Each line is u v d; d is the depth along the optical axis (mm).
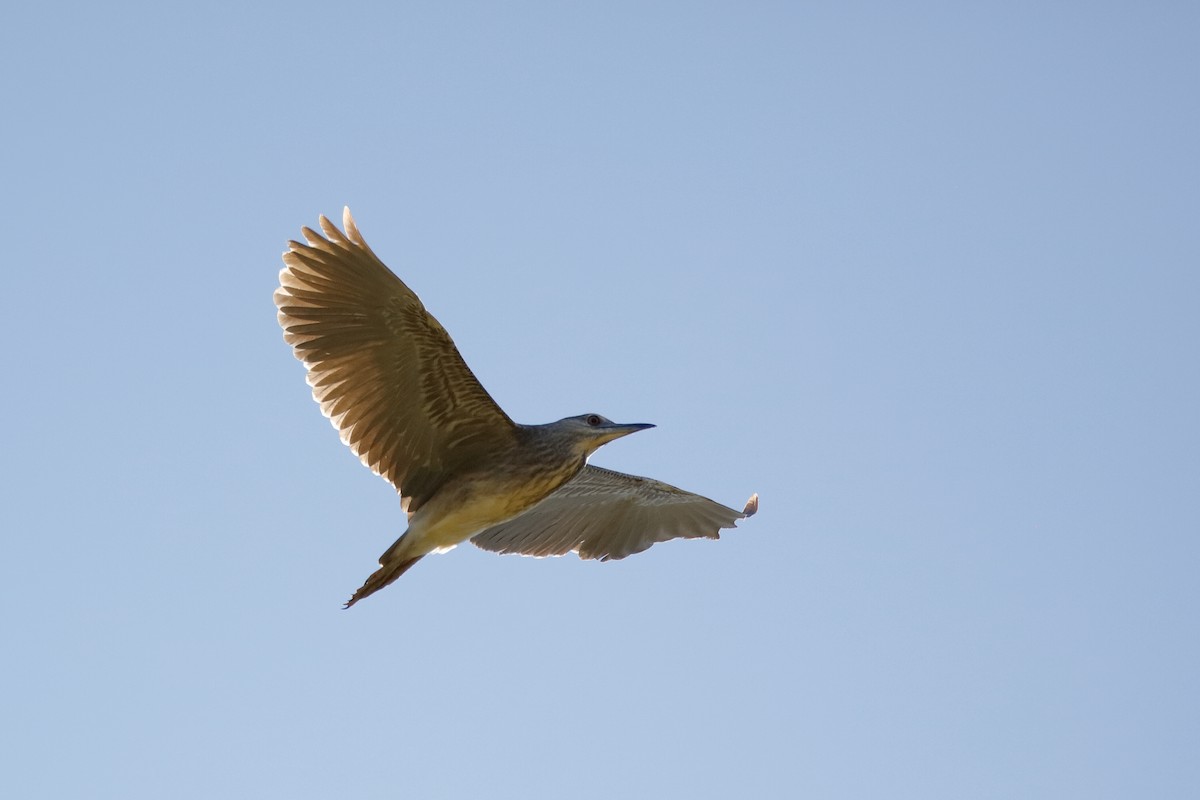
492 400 15133
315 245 14211
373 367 14773
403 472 15430
